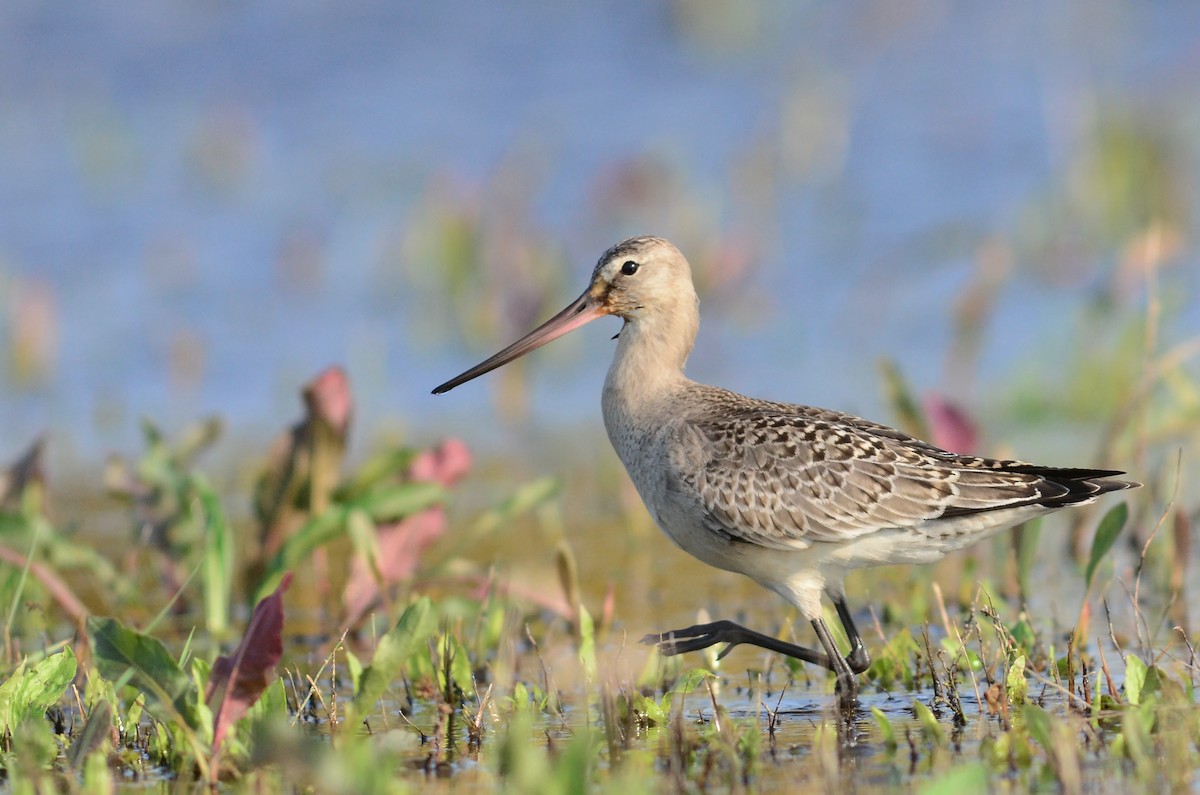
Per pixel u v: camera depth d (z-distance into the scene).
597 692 9.19
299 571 12.73
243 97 25.05
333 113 24.67
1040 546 12.37
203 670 8.35
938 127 23.59
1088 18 26.33
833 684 9.59
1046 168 21.86
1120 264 15.96
